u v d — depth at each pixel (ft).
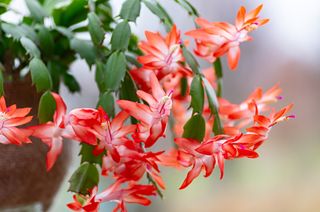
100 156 2.85
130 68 3.19
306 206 4.82
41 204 3.20
